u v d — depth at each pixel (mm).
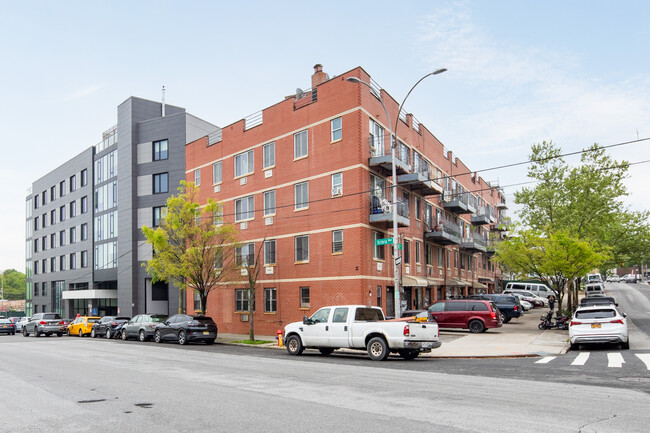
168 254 29844
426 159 37375
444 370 13969
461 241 42219
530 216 35562
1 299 121562
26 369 15430
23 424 7832
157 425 7625
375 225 27969
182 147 45156
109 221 51219
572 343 19203
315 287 28391
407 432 6895
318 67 31906
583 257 26859
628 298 54594
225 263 32250
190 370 14570
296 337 19531
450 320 27156
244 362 16828
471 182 51875
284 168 30969
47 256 65938
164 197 45625
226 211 34906
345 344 17984
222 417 8070
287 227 30391
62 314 60594
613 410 8133
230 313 33719
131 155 46938
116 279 49312
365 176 27266
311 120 29656
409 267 32438
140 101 48062
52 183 65625
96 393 10641
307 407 8711
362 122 27328
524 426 7129
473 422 7402
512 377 12250
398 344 16719
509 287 51281
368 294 26672
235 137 34812
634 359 15188
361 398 9492
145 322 30922
